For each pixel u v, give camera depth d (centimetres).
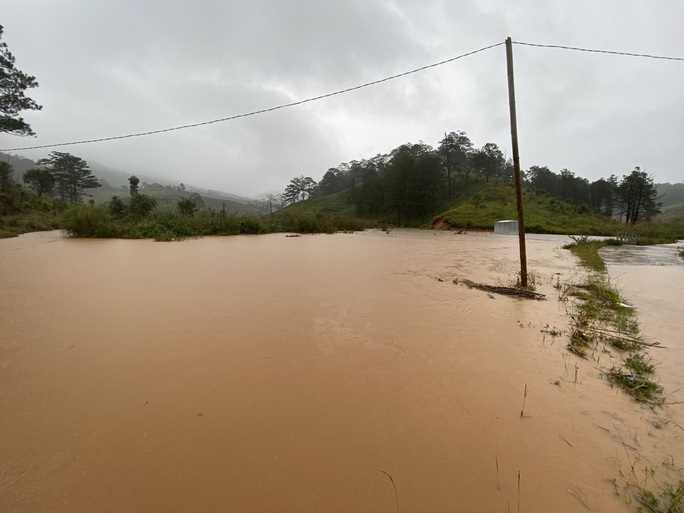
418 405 255
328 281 661
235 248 1219
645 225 3000
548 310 507
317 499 172
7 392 259
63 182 7175
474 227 3691
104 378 281
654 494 182
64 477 181
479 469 195
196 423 227
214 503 168
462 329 416
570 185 6994
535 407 257
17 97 2558
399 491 179
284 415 238
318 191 11088
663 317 497
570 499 178
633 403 268
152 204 2380
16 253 1015
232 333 383
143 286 595
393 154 8456
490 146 6706
